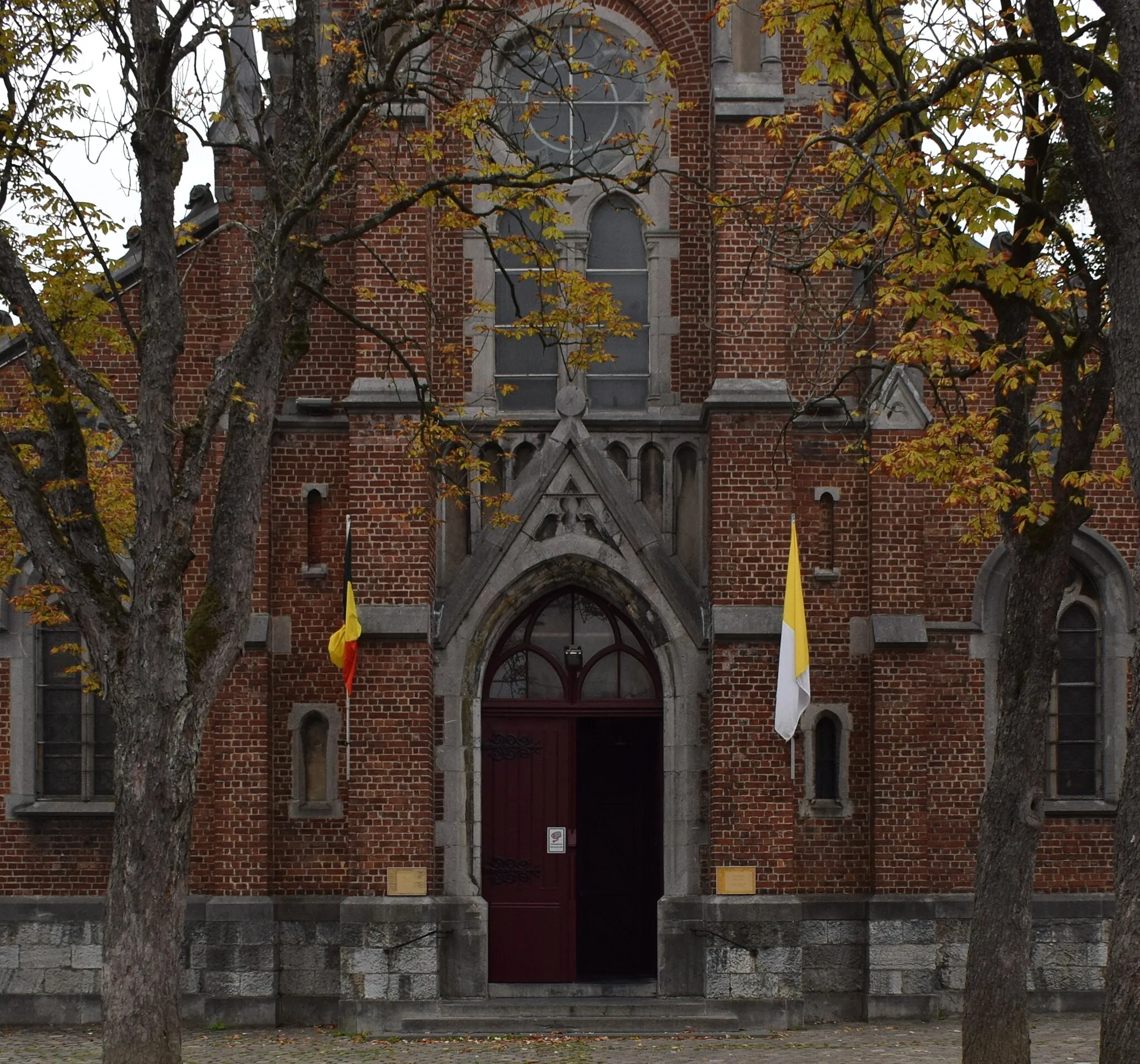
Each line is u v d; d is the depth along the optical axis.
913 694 20.78
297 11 15.95
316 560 21.30
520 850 21.34
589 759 23.50
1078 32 14.70
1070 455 14.77
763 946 19.94
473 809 20.97
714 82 21.30
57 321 16.02
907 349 14.51
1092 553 21.55
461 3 16.22
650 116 22.20
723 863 20.12
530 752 21.47
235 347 14.41
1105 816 21.20
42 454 14.66
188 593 21.14
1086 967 20.95
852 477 21.30
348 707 20.34
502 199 17.14
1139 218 12.21
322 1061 17.36
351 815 20.33
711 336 21.47
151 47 14.21
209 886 20.80
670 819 20.94
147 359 14.15
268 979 20.44
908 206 14.50
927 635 21.25
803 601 20.12
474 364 21.84
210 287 21.53
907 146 14.62
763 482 20.67
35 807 21.02
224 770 20.64
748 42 21.33
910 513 21.05
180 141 15.01
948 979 20.77
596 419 21.53
